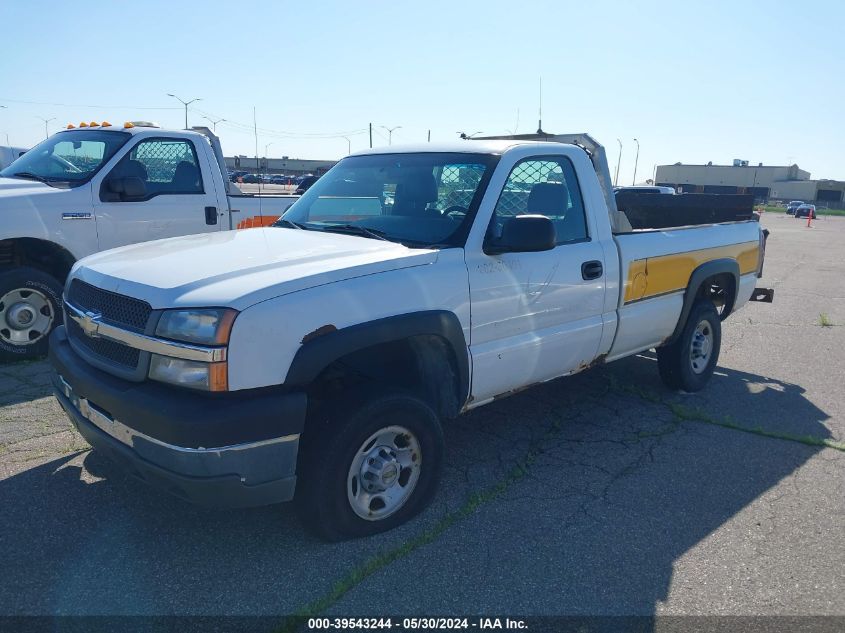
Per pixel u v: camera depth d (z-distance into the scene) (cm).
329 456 326
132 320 318
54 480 399
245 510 375
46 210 619
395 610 296
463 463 448
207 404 292
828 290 1314
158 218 692
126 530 351
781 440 503
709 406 576
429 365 387
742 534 368
